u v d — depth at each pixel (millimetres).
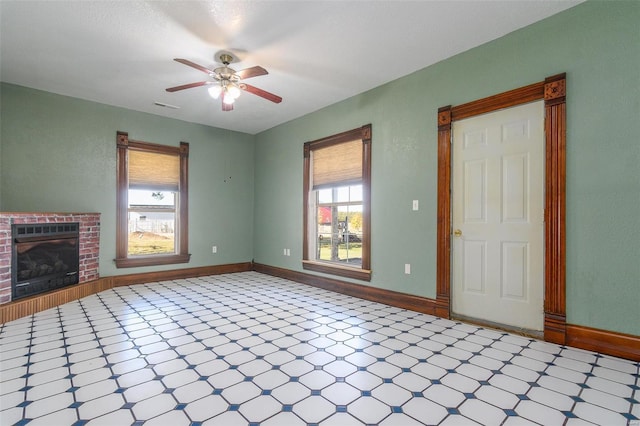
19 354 2424
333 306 3859
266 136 6223
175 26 2900
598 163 2521
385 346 2619
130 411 1714
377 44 3205
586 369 2203
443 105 3508
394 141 3979
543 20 2801
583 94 2592
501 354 2459
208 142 5930
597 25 2529
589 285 2543
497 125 3123
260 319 3330
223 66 3404
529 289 2893
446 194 3438
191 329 3010
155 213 5480
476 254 3244
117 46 3234
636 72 2375
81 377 2078
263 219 6270
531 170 2902
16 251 3426
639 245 2352
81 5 2611
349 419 1658
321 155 5125
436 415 1693
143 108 5016
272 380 2059
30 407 1742
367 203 4250
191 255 5676
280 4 2607
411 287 3748
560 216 2670
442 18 2781
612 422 1631
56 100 4426
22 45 3211
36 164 4270
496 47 3100
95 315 3430
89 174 4668
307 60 3523
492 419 1658
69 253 4133
